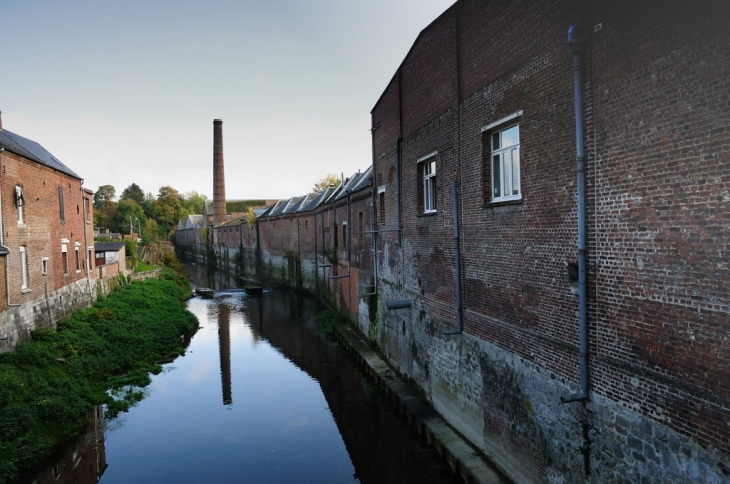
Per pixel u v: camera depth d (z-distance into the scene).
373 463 11.01
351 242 22.31
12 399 11.35
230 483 10.20
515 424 8.23
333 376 16.77
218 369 18.03
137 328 20.81
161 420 13.39
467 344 10.00
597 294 6.25
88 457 11.30
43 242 17.11
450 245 10.70
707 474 4.82
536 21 7.37
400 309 14.39
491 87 8.77
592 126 6.23
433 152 11.59
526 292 7.86
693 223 4.95
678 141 5.07
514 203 8.10
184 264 73.56
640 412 5.62
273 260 44.56
